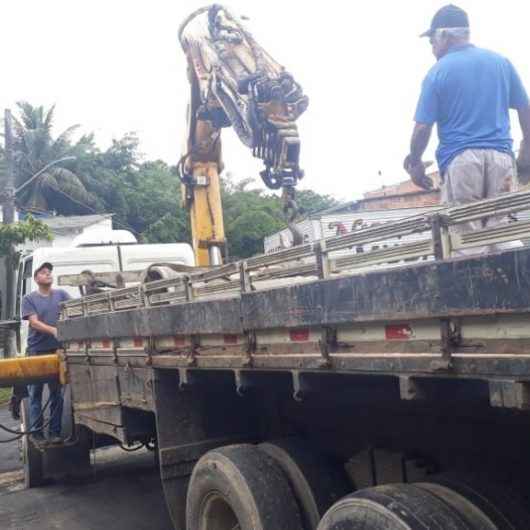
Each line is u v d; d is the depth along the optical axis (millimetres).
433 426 3227
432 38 3723
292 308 2924
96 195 38281
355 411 3600
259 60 5984
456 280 2164
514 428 2859
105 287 6836
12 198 19266
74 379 5992
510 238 2082
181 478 4094
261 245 31062
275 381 3416
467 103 3525
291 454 3535
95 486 7129
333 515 2752
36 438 6859
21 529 5941
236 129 5820
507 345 2062
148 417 4984
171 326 3936
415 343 2381
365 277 2523
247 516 3307
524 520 2650
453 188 3570
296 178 5117
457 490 2732
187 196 7867
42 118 38656
